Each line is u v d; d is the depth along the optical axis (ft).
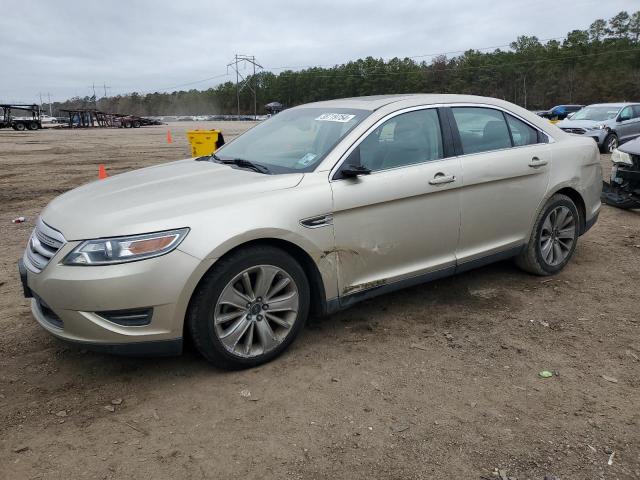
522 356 12.03
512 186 15.11
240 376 11.21
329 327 13.44
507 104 15.94
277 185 11.64
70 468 8.54
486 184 14.49
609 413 9.96
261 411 10.01
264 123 16.29
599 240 21.27
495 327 13.47
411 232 13.24
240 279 11.03
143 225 10.17
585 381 11.03
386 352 12.20
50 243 10.68
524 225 15.72
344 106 14.35
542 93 346.54
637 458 8.79
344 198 12.03
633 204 25.71
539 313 14.29
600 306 14.74
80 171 50.01
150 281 10.00
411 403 10.24
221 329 10.95
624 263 18.34
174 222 10.30
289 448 9.00
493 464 8.63
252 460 8.71
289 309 11.74
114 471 8.46
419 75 407.85
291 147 13.60
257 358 11.42
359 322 13.74
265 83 489.67
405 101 13.91
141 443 9.13
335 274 12.23
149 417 9.85
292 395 10.52
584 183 17.03
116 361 11.84
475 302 14.98
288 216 11.30
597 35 399.03
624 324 13.62
